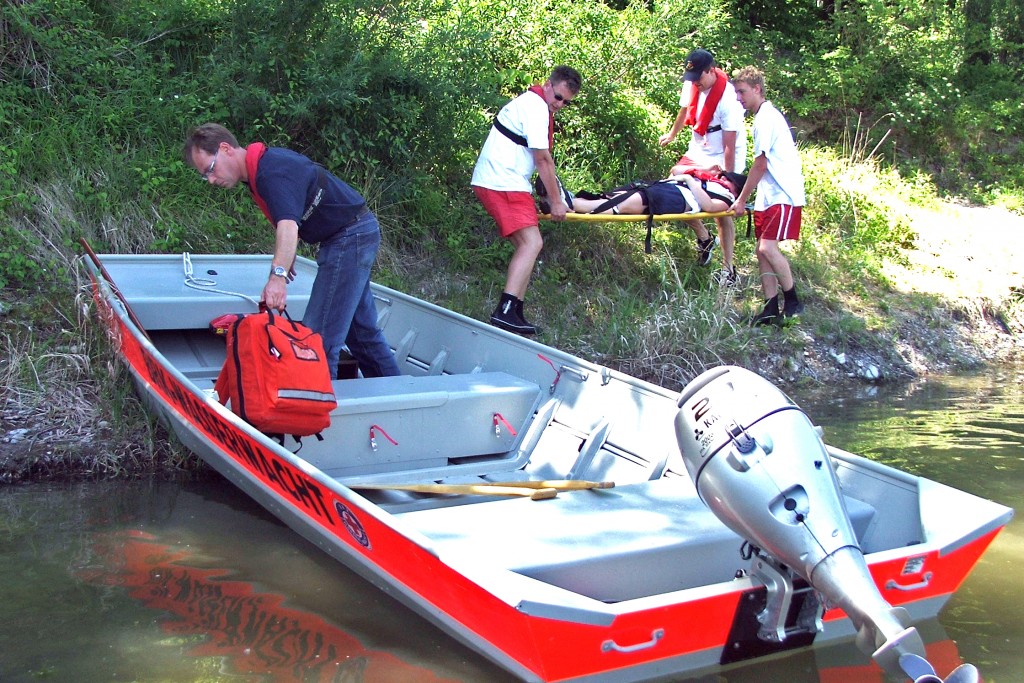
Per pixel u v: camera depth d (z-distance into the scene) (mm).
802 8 12875
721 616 3062
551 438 4859
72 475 5086
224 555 4195
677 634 3010
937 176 12008
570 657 2885
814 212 9789
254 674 3227
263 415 4121
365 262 4980
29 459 5094
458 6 8922
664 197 7090
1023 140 12906
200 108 7395
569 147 9039
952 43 12633
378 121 7703
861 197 10117
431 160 8141
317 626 3584
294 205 4477
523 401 4926
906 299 8969
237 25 7617
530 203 6582
